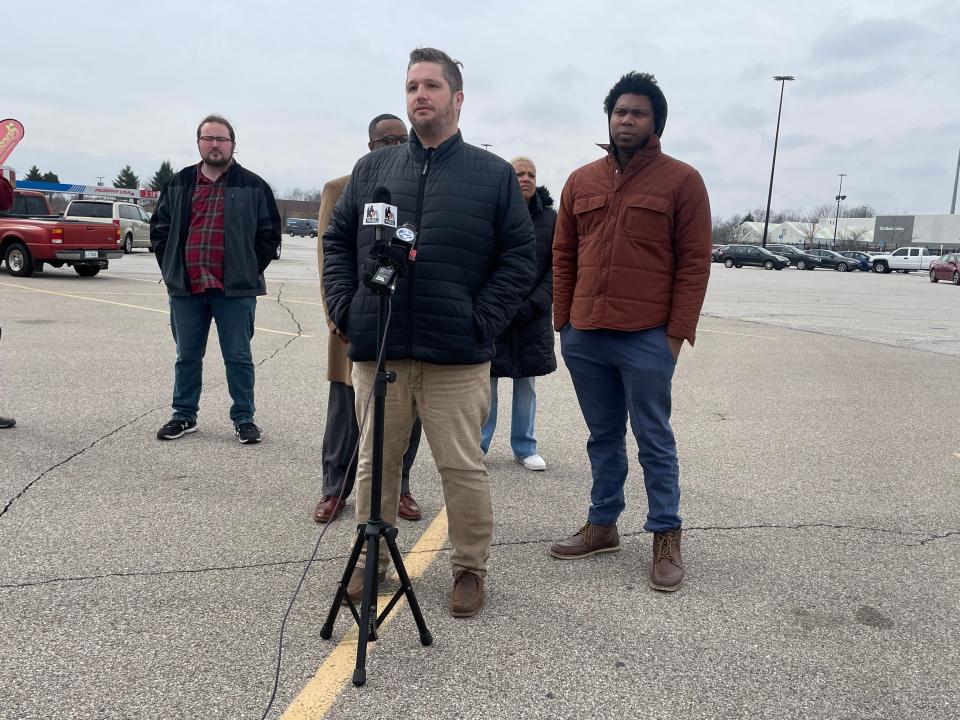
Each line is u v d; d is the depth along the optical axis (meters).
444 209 2.72
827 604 3.07
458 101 2.79
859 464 5.01
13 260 15.54
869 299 20.83
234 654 2.58
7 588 2.96
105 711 2.26
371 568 2.49
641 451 3.27
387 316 2.48
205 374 6.95
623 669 2.57
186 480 4.24
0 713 2.23
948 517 4.09
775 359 9.30
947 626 2.92
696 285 3.13
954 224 70.94
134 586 3.02
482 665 2.57
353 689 2.41
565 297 3.46
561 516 3.97
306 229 60.56
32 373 6.73
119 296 12.96
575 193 3.36
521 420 4.71
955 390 7.61
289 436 5.16
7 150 13.16
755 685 2.50
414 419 2.96
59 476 4.21
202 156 4.68
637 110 3.06
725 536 3.75
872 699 2.45
